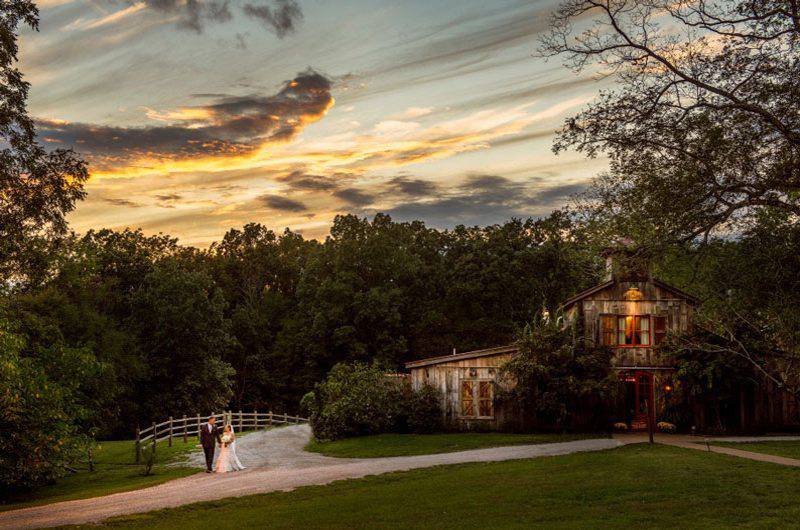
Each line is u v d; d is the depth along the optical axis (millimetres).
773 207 16234
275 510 16484
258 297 87312
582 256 37688
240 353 75312
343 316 65562
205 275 66500
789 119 16031
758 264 16422
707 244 16594
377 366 36156
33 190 26016
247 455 30328
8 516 18078
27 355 30031
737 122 16125
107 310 60125
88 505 19078
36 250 28281
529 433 32219
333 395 34781
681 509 14594
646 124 16516
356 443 31094
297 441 36062
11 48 24531
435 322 67000
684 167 16000
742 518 13609
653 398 33094
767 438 29031
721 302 18359
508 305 65562
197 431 41125
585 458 22422
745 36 16328
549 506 15445
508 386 33031
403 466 22875
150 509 17484
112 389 45688
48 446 24328
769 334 22688
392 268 68750
